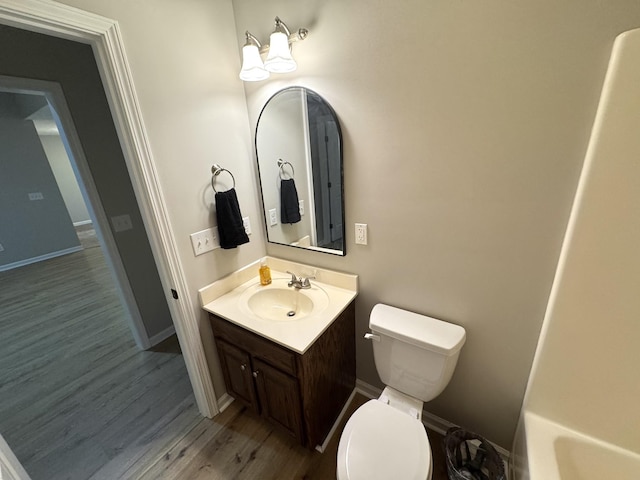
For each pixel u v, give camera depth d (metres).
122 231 2.17
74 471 1.45
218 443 1.56
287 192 1.63
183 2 1.25
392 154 1.23
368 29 1.13
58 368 2.18
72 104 1.85
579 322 0.97
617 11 0.74
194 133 1.38
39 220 4.81
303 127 1.44
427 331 1.26
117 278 2.18
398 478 0.97
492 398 1.35
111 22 1.02
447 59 1.01
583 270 0.92
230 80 1.50
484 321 1.24
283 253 1.81
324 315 1.38
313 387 1.33
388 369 1.38
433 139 1.12
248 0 1.39
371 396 1.79
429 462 1.02
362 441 1.09
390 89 1.15
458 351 1.21
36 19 0.87
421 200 1.22
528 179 0.99
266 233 1.84
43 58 1.71
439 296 1.32
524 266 1.08
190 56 1.31
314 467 1.42
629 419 0.97
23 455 1.53
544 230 1.01
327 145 1.39
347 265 1.57
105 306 3.11
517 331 1.18
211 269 1.57
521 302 1.13
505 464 1.38
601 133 0.80
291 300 1.63
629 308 0.88
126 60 1.09
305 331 1.27
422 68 1.06
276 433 1.61
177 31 1.25
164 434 1.62
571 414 1.06
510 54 0.90
